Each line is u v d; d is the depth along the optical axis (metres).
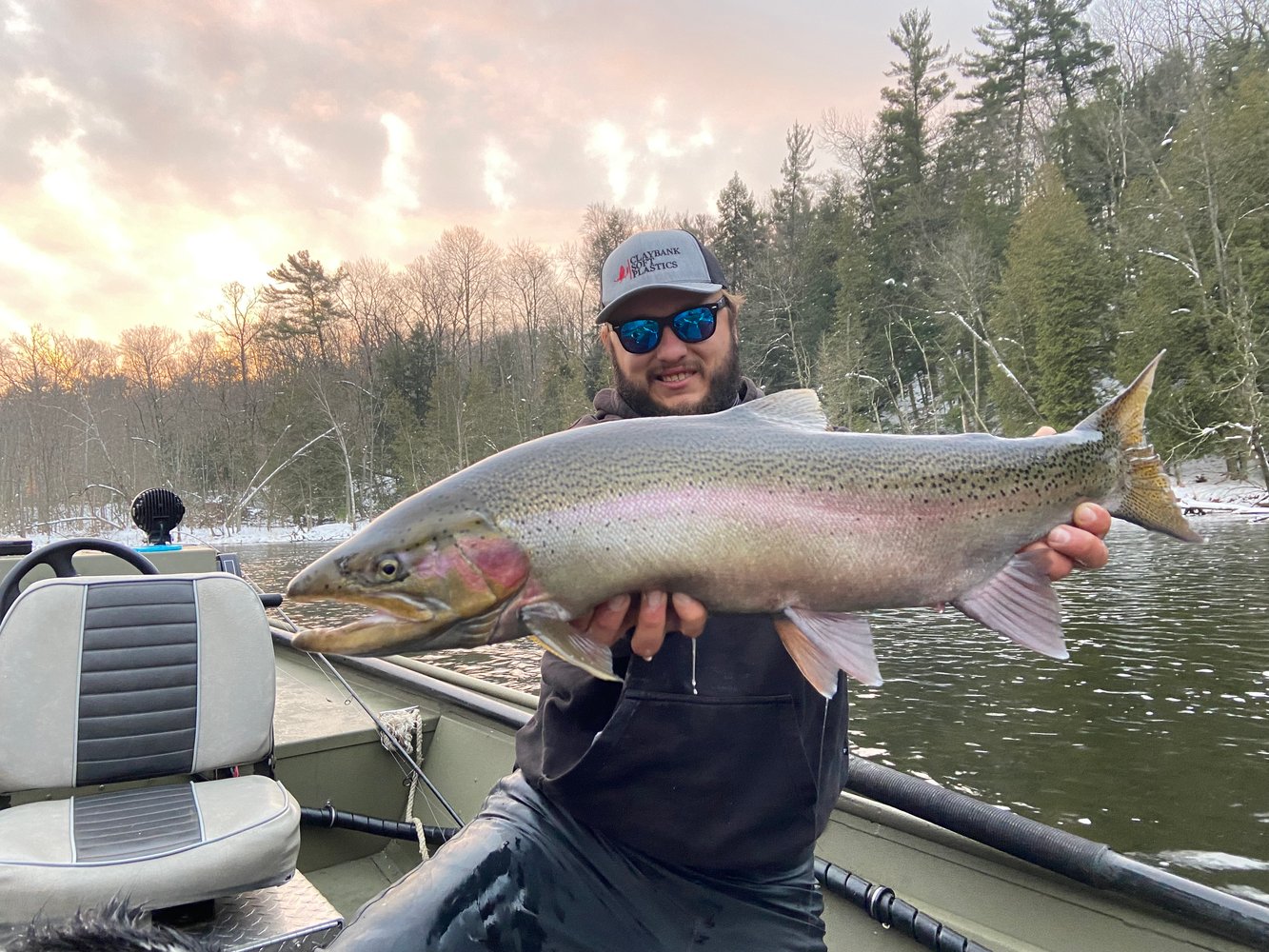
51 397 67.50
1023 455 2.40
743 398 3.05
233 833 2.68
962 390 44.69
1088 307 37.03
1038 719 8.98
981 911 2.72
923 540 2.31
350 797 4.34
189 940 2.02
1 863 2.41
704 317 2.78
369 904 2.20
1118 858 2.39
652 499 2.15
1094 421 2.50
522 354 71.06
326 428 61.69
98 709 2.93
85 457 63.53
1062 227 38.31
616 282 2.82
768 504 2.20
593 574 2.13
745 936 2.30
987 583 2.38
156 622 3.06
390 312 75.00
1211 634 11.86
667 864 2.33
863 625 2.25
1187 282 32.09
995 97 56.53
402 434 61.56
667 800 2.29
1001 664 11.19
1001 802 7.05
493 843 2.29
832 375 45.94
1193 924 2.26
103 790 3.38
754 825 2.31
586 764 2.27
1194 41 45.03
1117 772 7.51
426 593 2.11
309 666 5.77
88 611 2.97
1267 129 31.95
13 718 2.83
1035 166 53.44
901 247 53.34
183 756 3.05
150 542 5.25
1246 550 18.84
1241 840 6.20
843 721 2.61
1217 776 7.33
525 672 11.10
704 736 2.27
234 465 63.22
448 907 2.10
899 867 2.97
